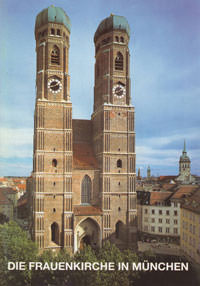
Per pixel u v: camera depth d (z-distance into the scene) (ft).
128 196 314.35
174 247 322.14
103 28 339.36
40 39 320.70
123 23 335.88
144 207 391.65
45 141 297.94
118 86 328.49
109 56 329.72
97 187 319.06
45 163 294.66
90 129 357.61
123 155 318.24
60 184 296.92
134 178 317.83
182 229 270.05
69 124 307.17
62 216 294.46
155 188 453.17
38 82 312.91
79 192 311.68
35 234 281.95
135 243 307.99
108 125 316.40
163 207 376.68
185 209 262.06
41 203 287.07
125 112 324.19
